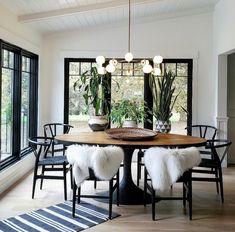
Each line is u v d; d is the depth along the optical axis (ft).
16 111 17.42
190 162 11.58
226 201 14.01
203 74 22.02
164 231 10.81
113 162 11.63
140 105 21.54
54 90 22.02
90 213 12.34
